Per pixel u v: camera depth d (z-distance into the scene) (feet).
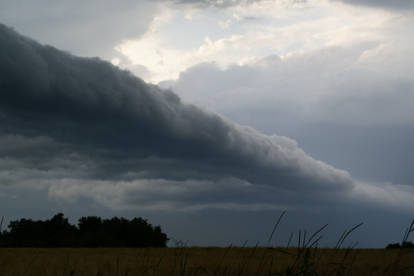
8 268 33.58
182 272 13.87
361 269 29.40
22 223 268.00
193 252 58.49
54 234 272.72
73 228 295.89
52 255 56.95
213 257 44.60
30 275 30.58
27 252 65.51
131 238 281.13
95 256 53.62
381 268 29.30
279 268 28.32
